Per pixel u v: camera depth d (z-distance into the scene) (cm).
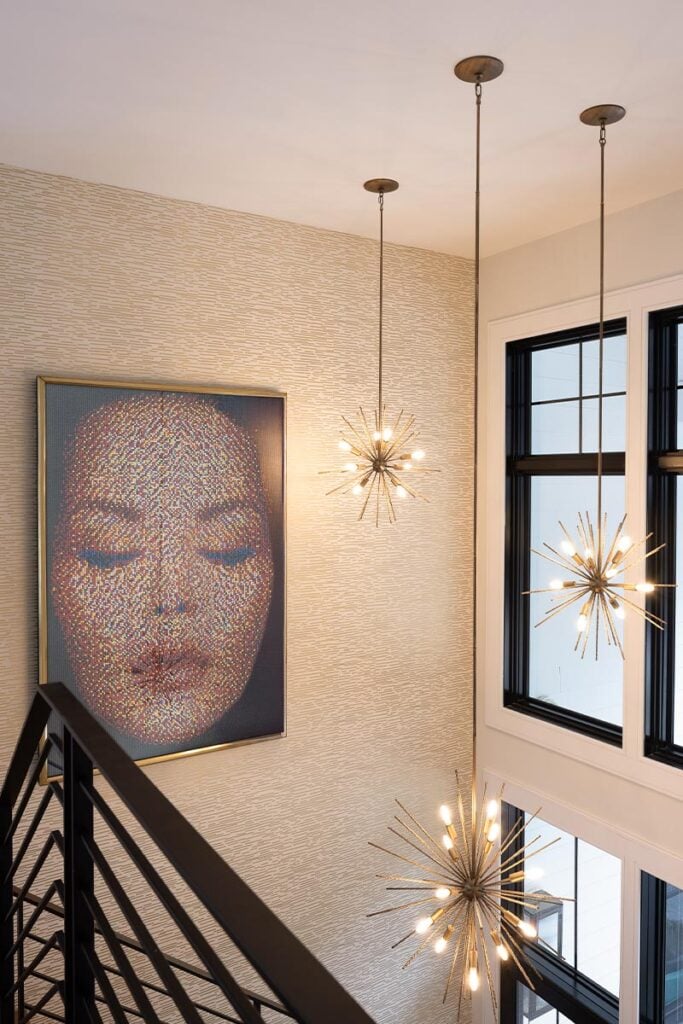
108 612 299
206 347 322
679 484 324
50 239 289
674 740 328
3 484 284
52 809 287
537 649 387
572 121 247
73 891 121
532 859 387
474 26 194
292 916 350
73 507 291
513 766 389
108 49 205
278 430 337
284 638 340
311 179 295
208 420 319
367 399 365
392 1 183
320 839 356
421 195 312
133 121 247
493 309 391
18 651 288
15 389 284
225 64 212
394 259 372
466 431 399
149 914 309
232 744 328
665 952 333
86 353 297
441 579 391
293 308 343
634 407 325
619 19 192
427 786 389
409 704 382
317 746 355
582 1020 355
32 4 184
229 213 326
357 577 364
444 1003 392
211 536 321
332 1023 53
